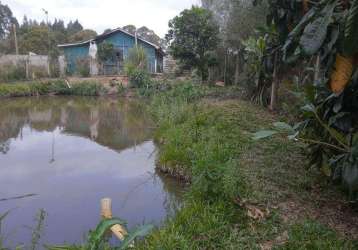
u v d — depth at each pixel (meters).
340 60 2.52
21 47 27.97
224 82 14.98
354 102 2.89
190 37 15.24
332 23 2.38
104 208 3.80
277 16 3.50
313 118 3.21
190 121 6.93
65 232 3.69
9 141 7.97
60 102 14.58
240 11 12.34
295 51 2.88
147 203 4.41
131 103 14.19
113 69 22.22
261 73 8.39
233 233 2.91
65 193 4.80
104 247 2.55
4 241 3.47
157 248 2.74
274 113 7.59
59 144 7.64
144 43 23.47
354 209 3.22
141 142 7.61
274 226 2.96
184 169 4.96
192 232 3.00
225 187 3.52
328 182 3.74
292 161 4.50
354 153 2.55
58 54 22.31
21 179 5.37
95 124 9.94
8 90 15.39
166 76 18.06
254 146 5.14
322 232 2.78
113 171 5.71
